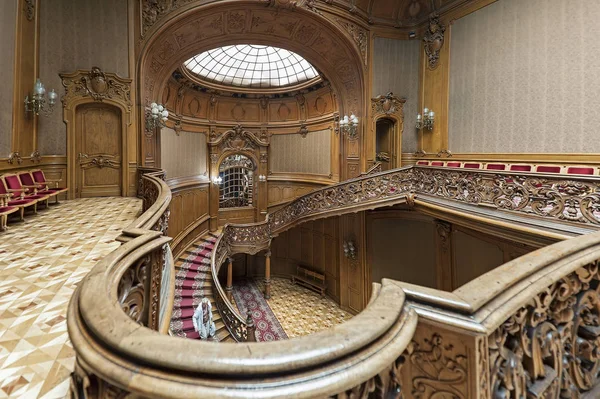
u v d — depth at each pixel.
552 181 4.07
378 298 0.96
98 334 0.85
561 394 1.30
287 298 11.69
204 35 8.83
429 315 0.92
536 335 1.18
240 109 13.62
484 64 8.16
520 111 7.39
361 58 9.69
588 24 6.26
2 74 5.61
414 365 0.98
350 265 10.53
